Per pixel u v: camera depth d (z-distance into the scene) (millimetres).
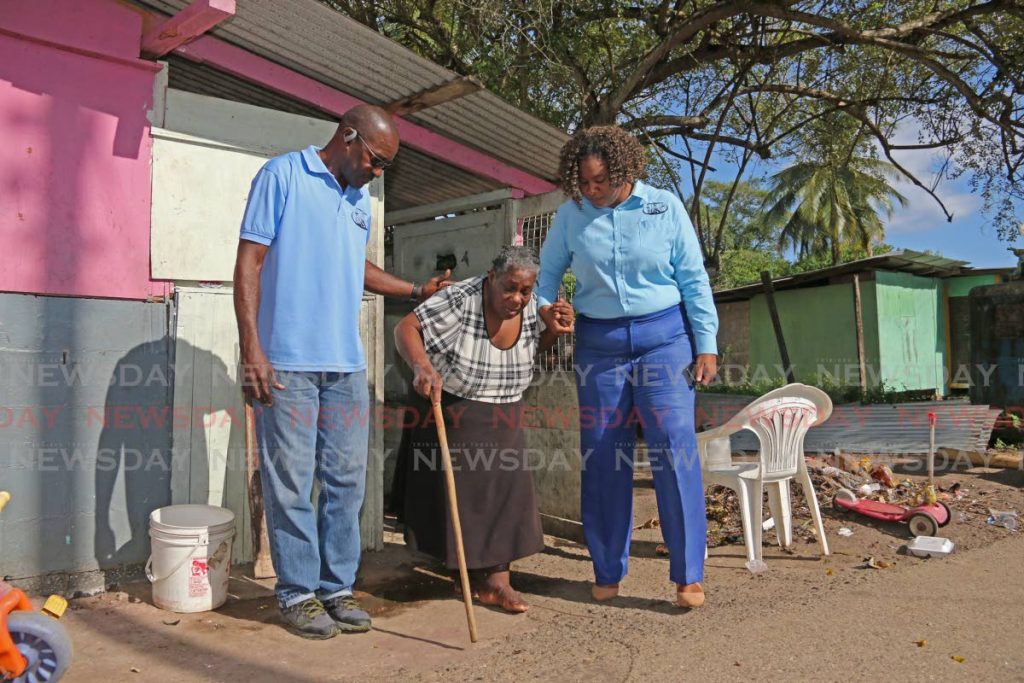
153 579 3611
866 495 5586
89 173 3785
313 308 3287
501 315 3494
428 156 5508
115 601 3691
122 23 3838
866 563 4211
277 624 3412
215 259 4195
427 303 3516
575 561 4473
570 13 9852
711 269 13383
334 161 3389
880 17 10258
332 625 3254
